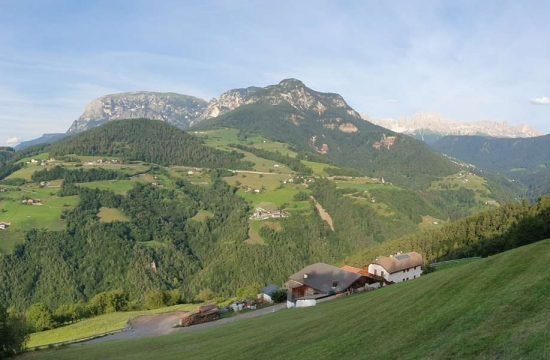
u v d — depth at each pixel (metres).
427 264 109.00
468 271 34.56
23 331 65.31
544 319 20.66
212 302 126.38
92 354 56.12
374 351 26.56
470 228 140.00
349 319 38.56
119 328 98.38
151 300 133.12
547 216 107.12
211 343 48.59
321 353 30.33
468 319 24.77
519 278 27.45
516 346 19.23
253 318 69.69
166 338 62.00
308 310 60.75
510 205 145.25
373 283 90.44
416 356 22.84
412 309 32.31
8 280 193.50
